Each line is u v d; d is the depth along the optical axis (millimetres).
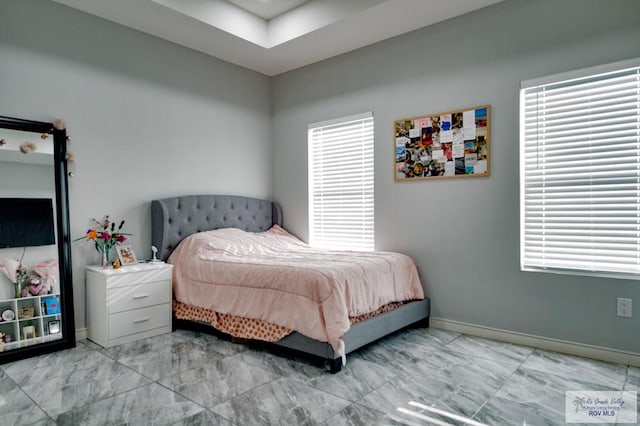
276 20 4066
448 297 3623
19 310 3027
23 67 3115
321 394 2334
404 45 3863
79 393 2363
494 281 3373
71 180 3357
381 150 4047
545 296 3127
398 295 3395
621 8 2809
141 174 3809
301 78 4742
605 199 2924
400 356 2951
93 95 3494
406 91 3861
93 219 3484
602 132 2934
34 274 3109
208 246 3717
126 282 3244
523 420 2059
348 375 2600
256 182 4879
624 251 2859
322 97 4539
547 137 3158
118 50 3650
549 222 3158
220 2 3729
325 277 2699
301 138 4758
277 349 3090
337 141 4469
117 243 3541
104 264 3371
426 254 3756
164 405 2211
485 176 3410
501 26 3311
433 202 3709
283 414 2111
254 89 4863
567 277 3031
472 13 3455
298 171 4793
